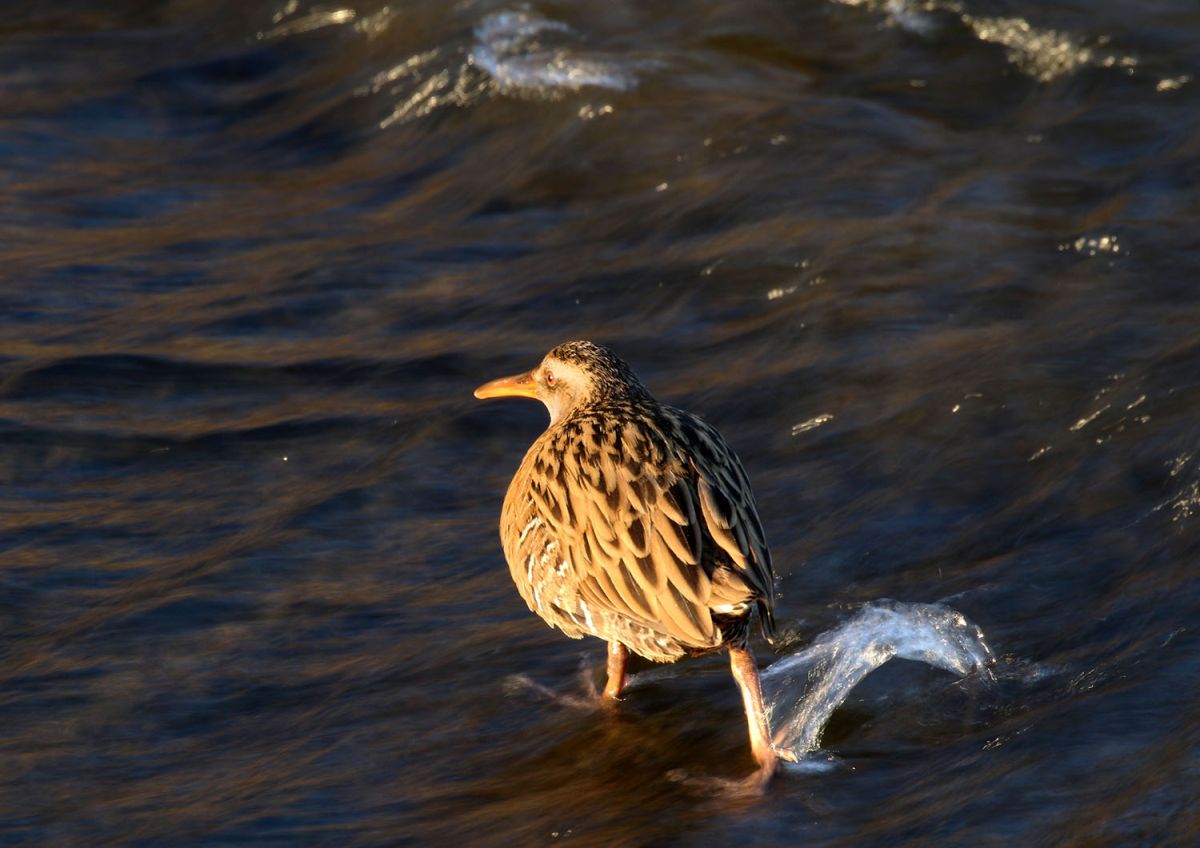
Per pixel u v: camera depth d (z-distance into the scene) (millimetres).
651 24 21781
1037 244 15555
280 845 7992
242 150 21344
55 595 10828
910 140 18203
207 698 9594
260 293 16250
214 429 13320
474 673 9766
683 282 15742
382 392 14094
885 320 14289
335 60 23047
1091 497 10852
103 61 24234
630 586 8617
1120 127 18078
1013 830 7227
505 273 16641
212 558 11242
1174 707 8016
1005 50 19922
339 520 11828
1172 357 12484
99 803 8500
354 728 9195
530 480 9398
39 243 17938
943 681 9000
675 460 8812
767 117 18812
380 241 17641
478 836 7977
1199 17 19984
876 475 11820
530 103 20156
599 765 8680
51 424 13328
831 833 7629
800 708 8945
